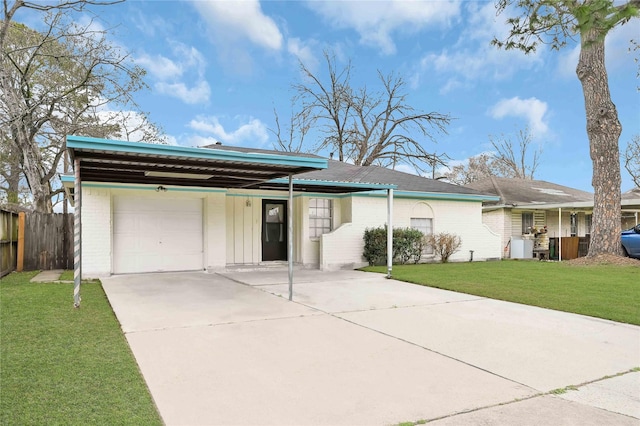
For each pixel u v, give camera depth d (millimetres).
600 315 6676
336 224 13875
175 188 11312
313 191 12930
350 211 13523
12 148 17078
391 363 4383
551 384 3857
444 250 15000
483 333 5625
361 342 5133
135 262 11070
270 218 13531
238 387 3682
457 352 4789
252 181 10164
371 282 10164
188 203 11688
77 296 6641
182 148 6344
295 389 3658
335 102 30562
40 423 2883
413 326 5957
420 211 14883
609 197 13852
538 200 19297
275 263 13039
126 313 6484
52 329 5324
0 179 19797
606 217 13875
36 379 3680
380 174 15719
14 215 11289
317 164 7469
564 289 9000
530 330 5805
